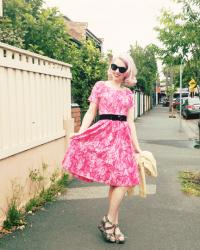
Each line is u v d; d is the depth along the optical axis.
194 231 4.42
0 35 9.34
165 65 9.44
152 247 3.95
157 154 10.80
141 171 4.18
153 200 5.67
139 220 4.78
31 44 10.12
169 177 7.43
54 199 5.63
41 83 5.85
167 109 52.34
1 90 4.43
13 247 3.89
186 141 14.36
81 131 4.16
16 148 4.73
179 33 8.54
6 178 4.51
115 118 4.07
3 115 4.48
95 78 13.17
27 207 4.98
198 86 8.95
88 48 13.31
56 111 6.58
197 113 28.22
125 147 4.07
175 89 38.69
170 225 4.61
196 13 8.23
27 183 5.17
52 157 6.29
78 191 6.14
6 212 4.50
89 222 4.67
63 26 11.01
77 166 4.05
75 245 3.97
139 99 33.91
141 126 21.91
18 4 10.69
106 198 5.74
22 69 5.02
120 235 4.07
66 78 7.18
